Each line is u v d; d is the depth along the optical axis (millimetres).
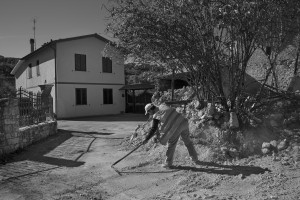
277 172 5707
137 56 8328
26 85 30922
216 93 7961
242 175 5695
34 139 11469
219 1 6234
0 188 6023
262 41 6926
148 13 6973
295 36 8531
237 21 6438
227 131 7336
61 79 24781
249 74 12828
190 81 8898
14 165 7914
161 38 7195
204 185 5512
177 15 6773
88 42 26359
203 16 6887
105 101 27406
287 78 11547
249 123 7465
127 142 10094
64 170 7254
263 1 6004
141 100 27344
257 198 4758
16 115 9719
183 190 5379
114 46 8242
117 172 6797
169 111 6598
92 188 5875
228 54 7586
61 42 24828
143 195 5363
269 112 7945
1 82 36812
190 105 9391
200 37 7172
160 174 6387
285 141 6770
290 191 4867
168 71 9258
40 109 13047
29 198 5457
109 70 27719
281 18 6578
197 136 7723
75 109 25438
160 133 6961
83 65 26094
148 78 10320
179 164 6863
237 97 7750
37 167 7629
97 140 11766
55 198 5414
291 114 7734
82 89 26000
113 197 5363
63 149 10047
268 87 9516
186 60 7617
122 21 7328
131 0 7184
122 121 19953
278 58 11523
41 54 26953
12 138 9461
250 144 6969
